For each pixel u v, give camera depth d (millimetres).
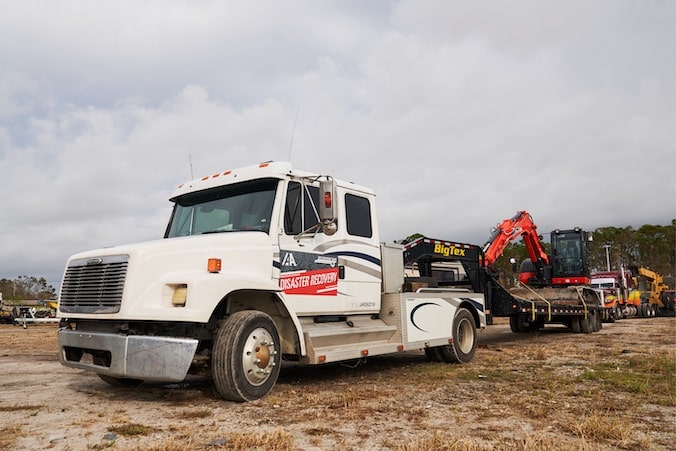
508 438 3996
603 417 4633
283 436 3939
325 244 6781
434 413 4824
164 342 4863
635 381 6414
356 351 6715
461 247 11727
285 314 5922
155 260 5086
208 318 4965
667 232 59438
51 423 4406
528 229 17328
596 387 6164
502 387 6207
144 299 4973
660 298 33688
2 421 4484
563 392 5844
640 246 60062
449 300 8773
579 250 18750
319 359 6117
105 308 5078
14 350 11602
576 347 10961
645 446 3826
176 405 5117
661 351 9781
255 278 5551
